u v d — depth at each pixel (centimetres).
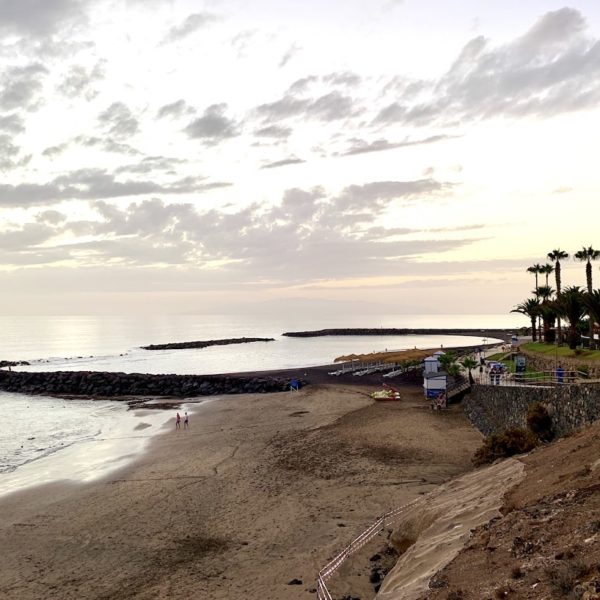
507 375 4597
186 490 2886
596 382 2767
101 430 5038
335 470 3098
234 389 7456
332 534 2148
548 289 8456
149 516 2508
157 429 4947
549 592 878
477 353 9788
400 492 2619
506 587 955
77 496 2900
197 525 2359
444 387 5738
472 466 3017
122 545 2180
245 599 1661
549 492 1416
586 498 1247
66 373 8638
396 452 3444
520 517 1292
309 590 1677
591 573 874
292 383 7225
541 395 3073
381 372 8806
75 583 1861
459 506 1733
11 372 9144
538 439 2761
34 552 2156
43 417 5862
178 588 1770
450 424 4303
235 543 2136
